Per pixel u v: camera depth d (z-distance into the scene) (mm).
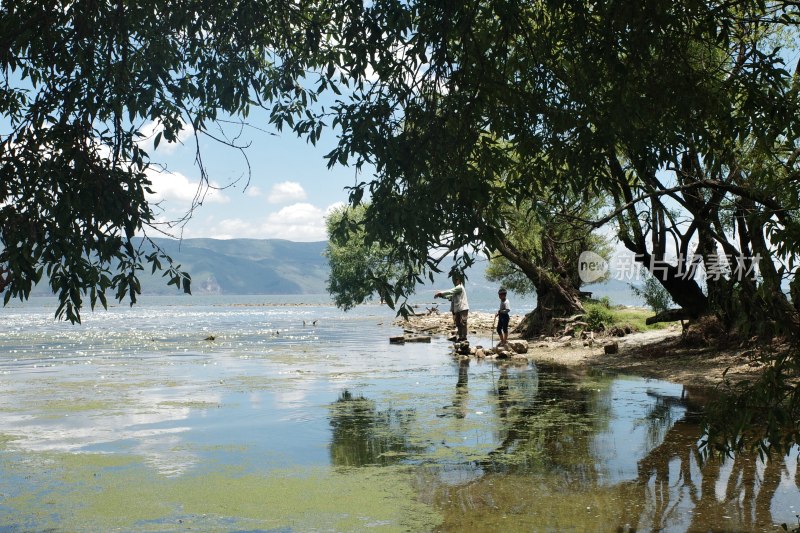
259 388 12688
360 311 93812
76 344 25797
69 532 4977
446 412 10008
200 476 6508
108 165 4340
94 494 5930
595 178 5855
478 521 5172
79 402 10969
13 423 9195
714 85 6000
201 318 65250
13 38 4555
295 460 7125
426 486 6152
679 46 6059
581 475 6445
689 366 14586
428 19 5305
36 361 18422
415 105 5289
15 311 96625
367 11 5211
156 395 11781
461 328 23031
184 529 5070
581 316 24344
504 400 11117
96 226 4172
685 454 7188
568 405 10547
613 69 5422
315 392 12148
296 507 5578
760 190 6629
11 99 5070
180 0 5121
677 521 5090
